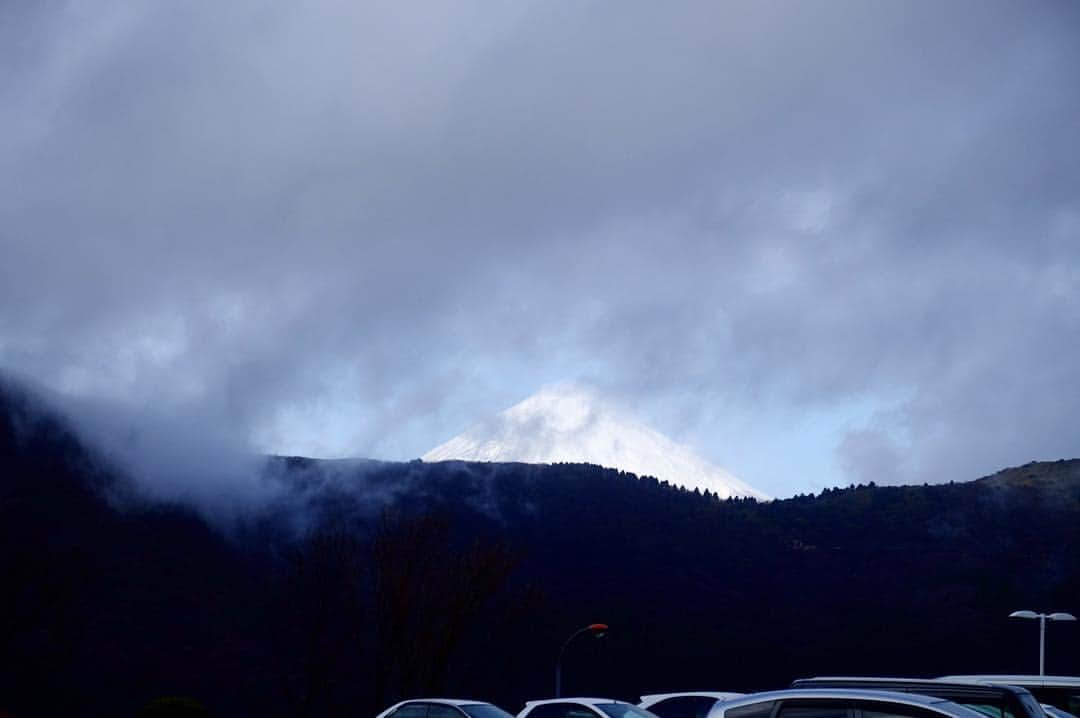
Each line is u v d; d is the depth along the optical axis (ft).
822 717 43.83
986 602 259.80
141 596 214.69
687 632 240.73
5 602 194.59
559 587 258.57
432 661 162.71
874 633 244.83
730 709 45.44
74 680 190.19
